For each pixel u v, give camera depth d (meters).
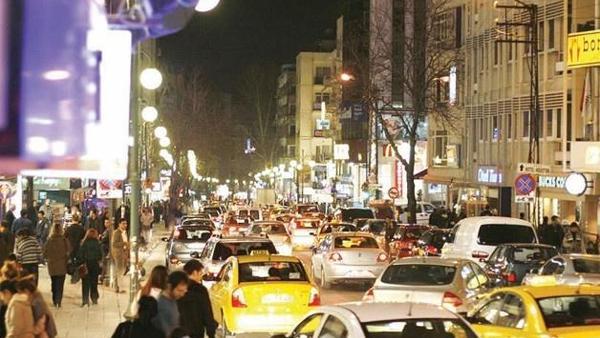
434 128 93.12
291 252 59.09
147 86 27.98
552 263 31.19
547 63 65.25
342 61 127.69
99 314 31.25
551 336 15.82
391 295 24.00
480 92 80.75
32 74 6.00
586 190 52.47
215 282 26.73
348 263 41.75
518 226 38.16
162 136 59.56
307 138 191.62
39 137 5.99
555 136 64.00
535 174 50.38
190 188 136.12
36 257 32.03
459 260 25.23
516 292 17.62
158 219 106.06
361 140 133.50
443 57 86.31
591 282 27.50
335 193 130.38
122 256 38.66
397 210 89.44
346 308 13.77
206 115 135.88
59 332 26.92
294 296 24.25
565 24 61.56
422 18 84.38
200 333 16.14
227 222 73.69
